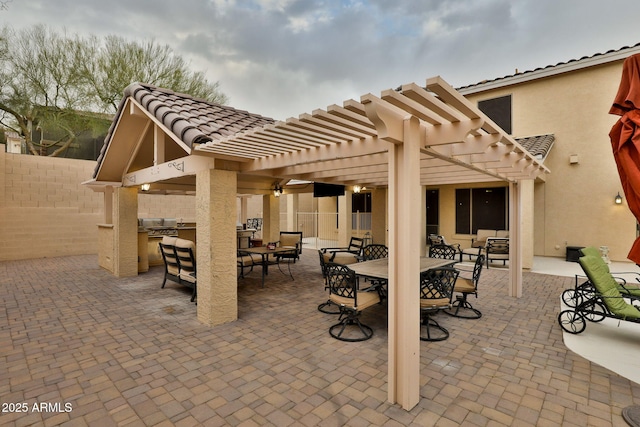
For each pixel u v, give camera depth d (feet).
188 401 9.68
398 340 9.66
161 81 48.47
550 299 20.63
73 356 12.59
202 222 16.24
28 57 39.34
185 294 21.70
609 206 33.94
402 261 9.62
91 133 45.73
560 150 36.35
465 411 9.25
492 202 39.86
